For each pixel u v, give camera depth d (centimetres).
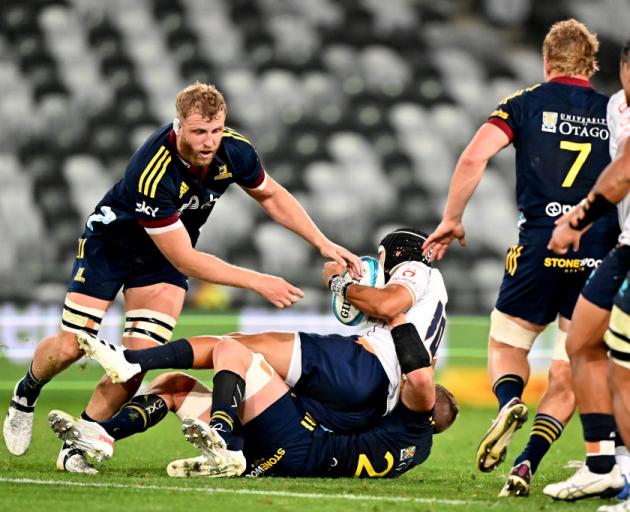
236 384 1728
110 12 7519
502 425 1617
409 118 6988
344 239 6266
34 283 5753
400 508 1457
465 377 4203
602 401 1554
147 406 1816
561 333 1797
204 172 1875
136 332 1992
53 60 7169
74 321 1964
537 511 1459
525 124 1802
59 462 1844
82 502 1462
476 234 6122
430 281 1875
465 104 7150
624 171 1441
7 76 7031
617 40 7544
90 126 6806
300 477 1822
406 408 1828
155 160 1822
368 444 1819
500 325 1836
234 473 1705
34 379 1975
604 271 1517
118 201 1928
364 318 1880
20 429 2017
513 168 6569
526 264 1794
